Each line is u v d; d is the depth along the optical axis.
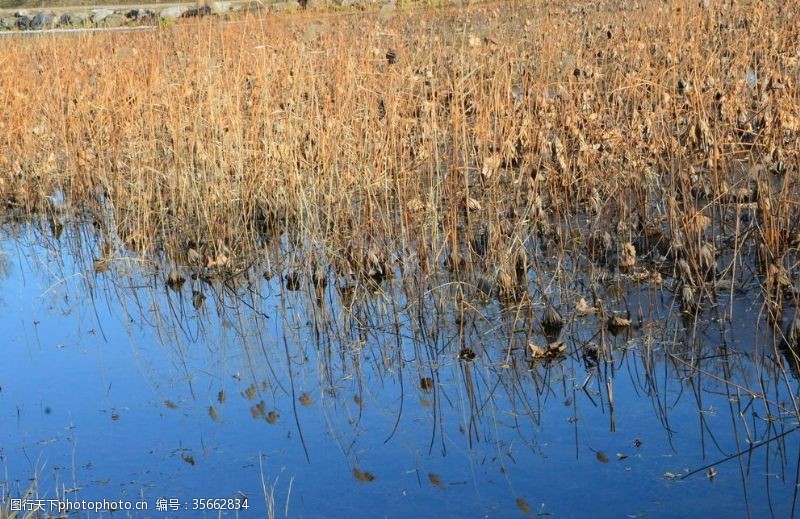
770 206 7.76
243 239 9.80
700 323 7.30
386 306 8.29
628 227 8.97
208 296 8.99
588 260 8.65
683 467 5.54
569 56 10.55
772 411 6.05
